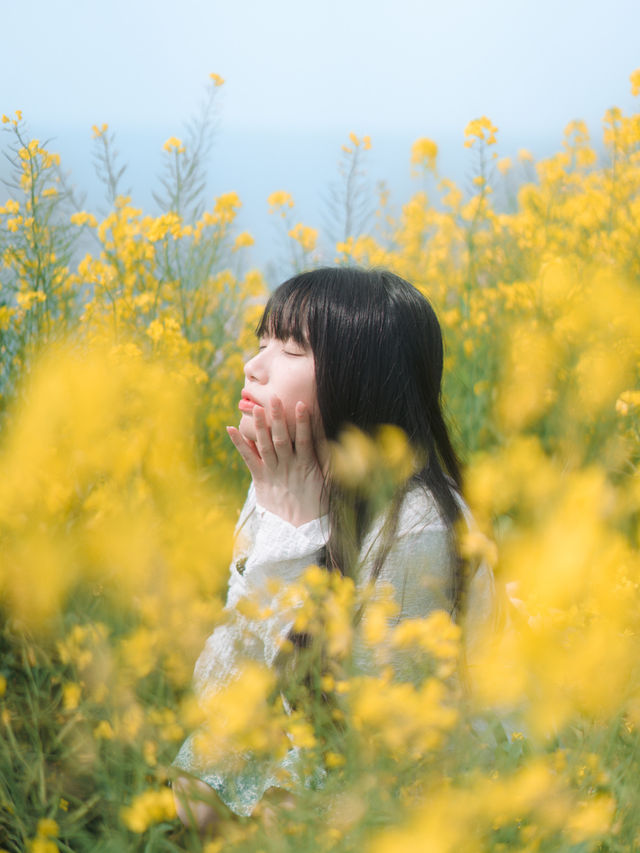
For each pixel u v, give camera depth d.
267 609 1.40
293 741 1.30
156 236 2.79
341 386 1.66
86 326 2.51
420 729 1.24
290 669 1.49
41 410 1.77
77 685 1.45
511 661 1.36
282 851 1.21
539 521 1.82
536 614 1.50
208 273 3.15
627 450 2.20
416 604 1.62
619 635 1.37
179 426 2.07
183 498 1.87
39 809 1.38
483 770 1.35
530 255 3.39
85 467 1.77
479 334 3.10
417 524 1.60
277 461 1.70
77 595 1.63
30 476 1.66
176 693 1.68
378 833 1.19
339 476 1.60
